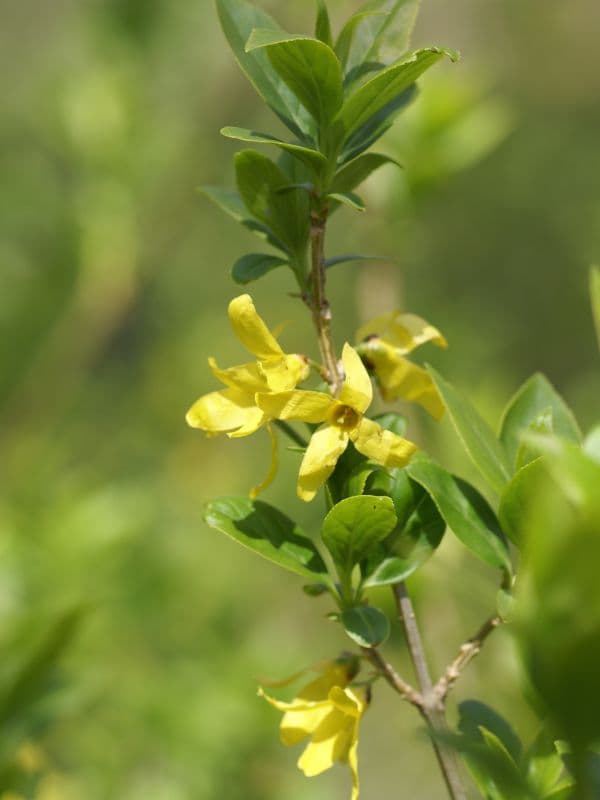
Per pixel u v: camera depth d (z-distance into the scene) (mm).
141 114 997
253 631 927
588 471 348
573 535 334
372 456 403
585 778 341
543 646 338
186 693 806
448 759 407
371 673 425
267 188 428
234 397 425
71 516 850
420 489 422
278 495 988
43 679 526
